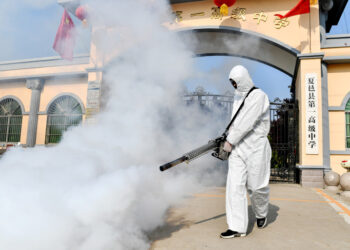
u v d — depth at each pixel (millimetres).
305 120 6172
